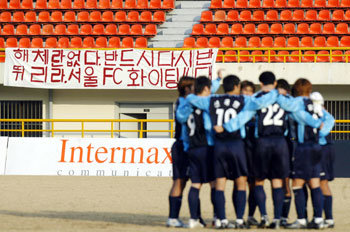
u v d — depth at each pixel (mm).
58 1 81375
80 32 77875
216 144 24734
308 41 74750
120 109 67438
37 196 39469
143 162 51875
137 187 44531
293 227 25672
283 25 78438
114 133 66812
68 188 43750
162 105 66750
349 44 74625
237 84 25109
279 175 25141
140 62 62562
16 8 81438
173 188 26094
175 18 80188
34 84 63281
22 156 52812
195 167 25328
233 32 77375
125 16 79375
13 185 45375
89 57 62969
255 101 24562
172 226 25953
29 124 67312
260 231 24422
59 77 63281
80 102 66812
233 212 32844
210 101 24828
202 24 77875
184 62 62031
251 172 25672
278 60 72000
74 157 52406
